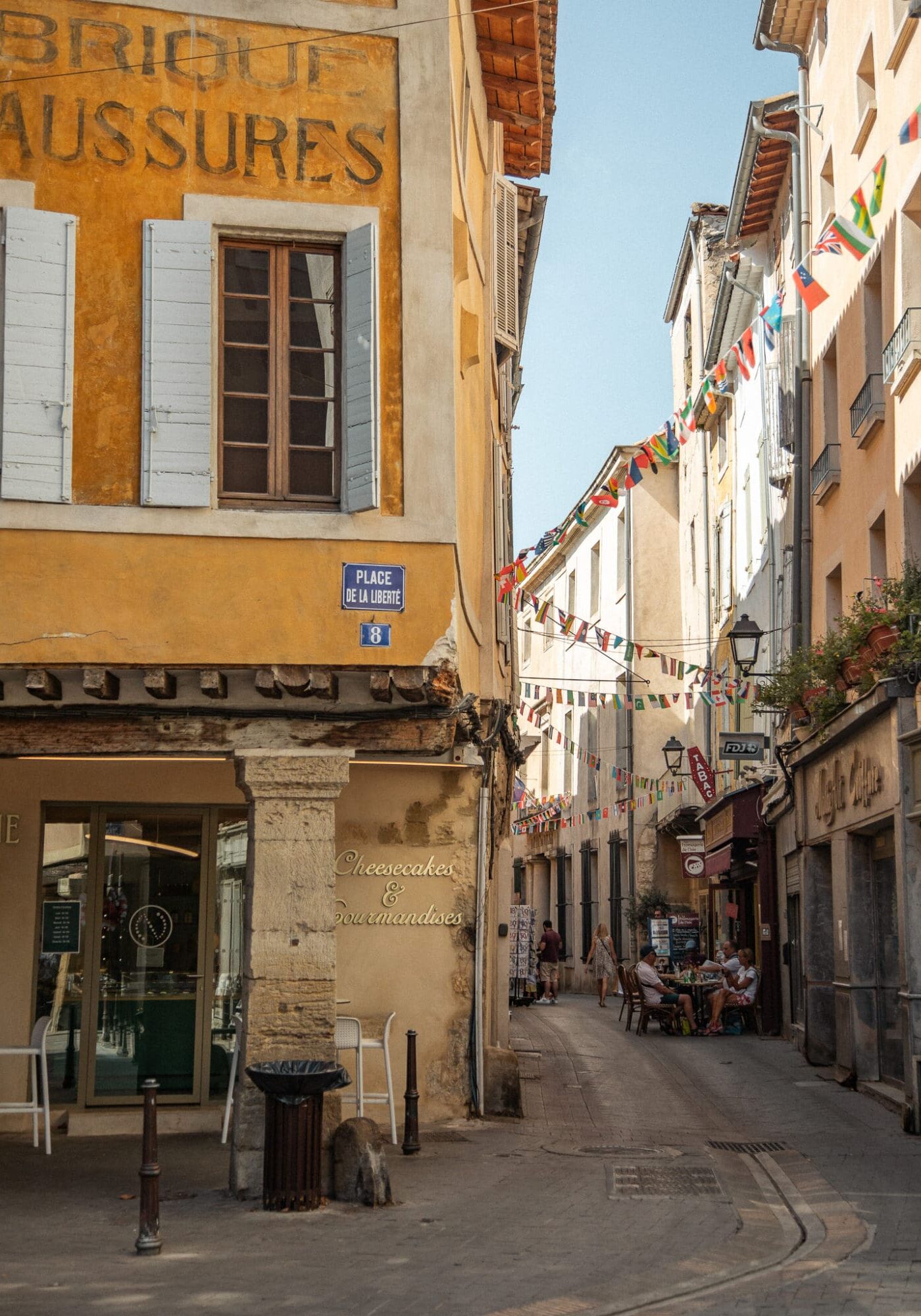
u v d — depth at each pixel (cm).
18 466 934
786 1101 1493
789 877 2111
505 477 1934
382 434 983
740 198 2436
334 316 1002
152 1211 766
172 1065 1233
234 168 990
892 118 1664
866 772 1471
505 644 1653
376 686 954
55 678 953
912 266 1593
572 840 4122
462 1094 1263
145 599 940
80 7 988
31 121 973
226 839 1267
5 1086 1203
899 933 1435
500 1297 675
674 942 2955
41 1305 652
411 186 1010
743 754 2105
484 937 1357
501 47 1386
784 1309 661
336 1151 916
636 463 1196
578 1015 2734
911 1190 985
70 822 1250
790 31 2192
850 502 1866
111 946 1241
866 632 1398
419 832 1280
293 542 959
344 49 1017
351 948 1263
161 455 948
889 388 1650
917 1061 1254
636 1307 670
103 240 969
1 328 948
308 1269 727
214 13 1002
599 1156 1107
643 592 3497
